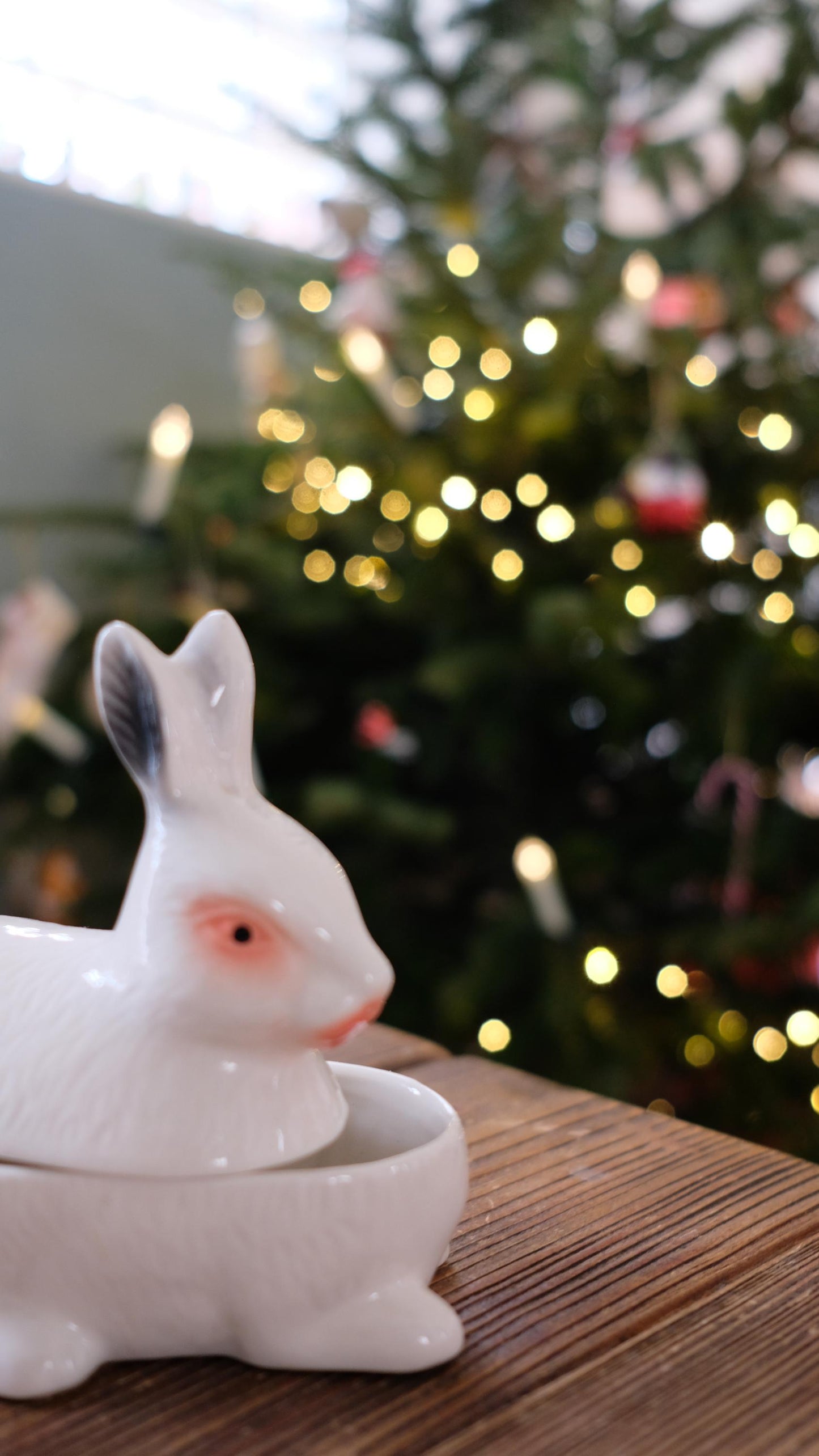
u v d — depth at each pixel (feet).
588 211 7.06
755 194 6.72
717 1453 1.89
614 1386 1.97
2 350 7.84
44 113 8.07
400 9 7.08
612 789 6.55
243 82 9.16
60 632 6.08
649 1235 2.22
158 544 7.39
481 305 6.48
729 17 7.20
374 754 6.22
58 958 2.02
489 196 7.32
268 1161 1.95
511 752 5.94
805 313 6.76
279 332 7.34
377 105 6.95
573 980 5.34
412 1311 1.98
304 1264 1.96
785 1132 5.37
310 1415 1.92
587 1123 2.51
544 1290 2.11
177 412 6.77
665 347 5.78
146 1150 1.93
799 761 6.16
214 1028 1.94
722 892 5.90
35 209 7.89
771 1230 2.23
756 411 6.31
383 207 6.91
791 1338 2.04
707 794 5.67
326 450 6.38
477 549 5.88
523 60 7.25
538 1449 1.89
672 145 6.74
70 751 6.12
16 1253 1.95
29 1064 1.96
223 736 2.02
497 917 5.75
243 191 9.16
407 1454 1.88
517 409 5.86
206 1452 1.88
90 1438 1.89
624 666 5.77
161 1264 1.94
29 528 7.29
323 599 6.32
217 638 2.04
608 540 5.82
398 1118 2.15
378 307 6.38
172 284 8.56
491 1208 2.27
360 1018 1.94
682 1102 5.75
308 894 1.95
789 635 5.69
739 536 6.23
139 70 8.57
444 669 5.53
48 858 7.00
